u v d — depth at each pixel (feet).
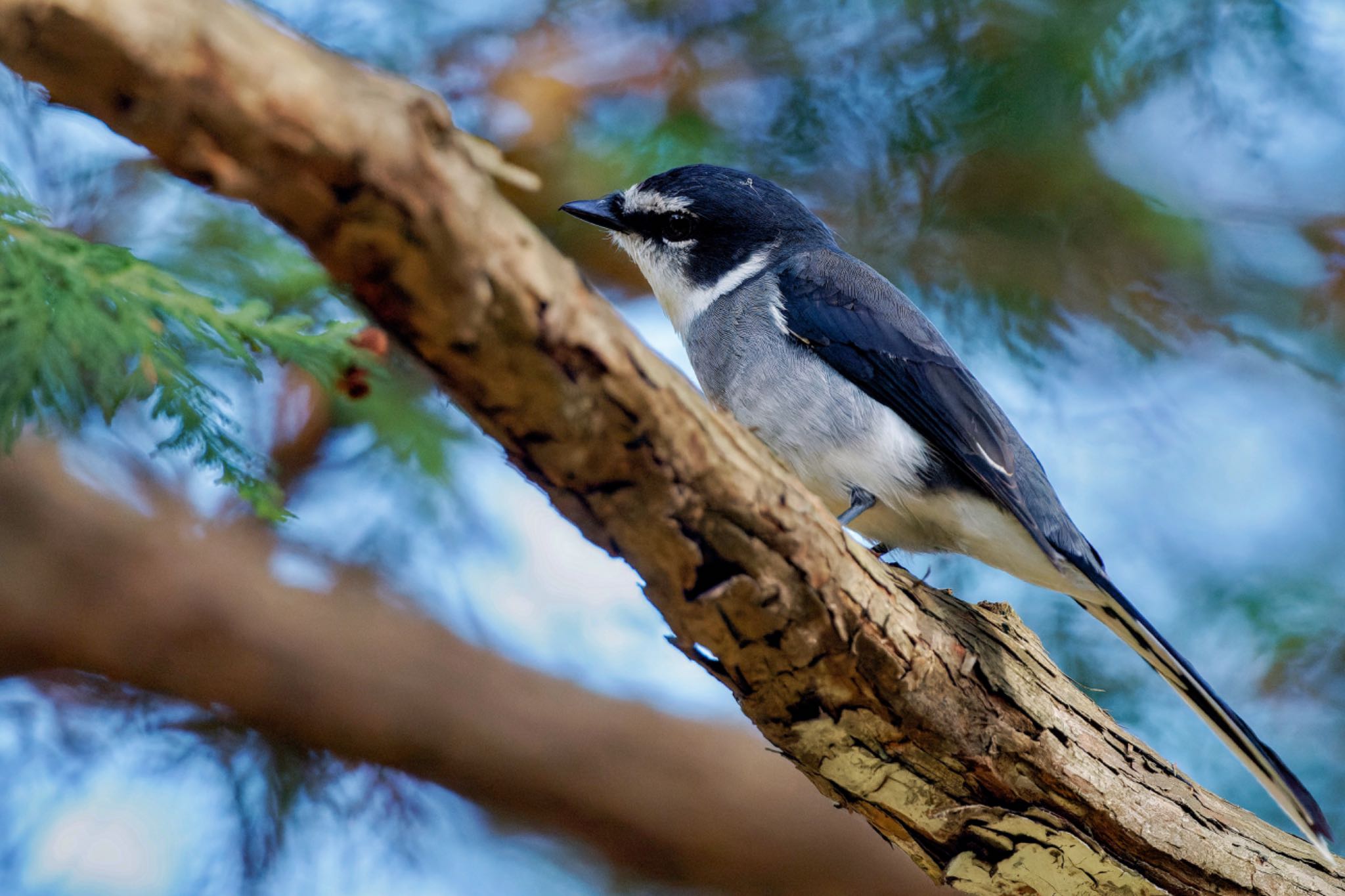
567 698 37.14
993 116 37.63
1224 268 41.04
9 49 10.39
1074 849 20.53
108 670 33.12
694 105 39.14
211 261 28.66
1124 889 20.92
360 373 19.77
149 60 10.50
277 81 10.94
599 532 16.12
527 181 12.82
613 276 40.93
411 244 12.12
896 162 38.81
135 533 33.45
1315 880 21.45
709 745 37.91
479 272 12.60
